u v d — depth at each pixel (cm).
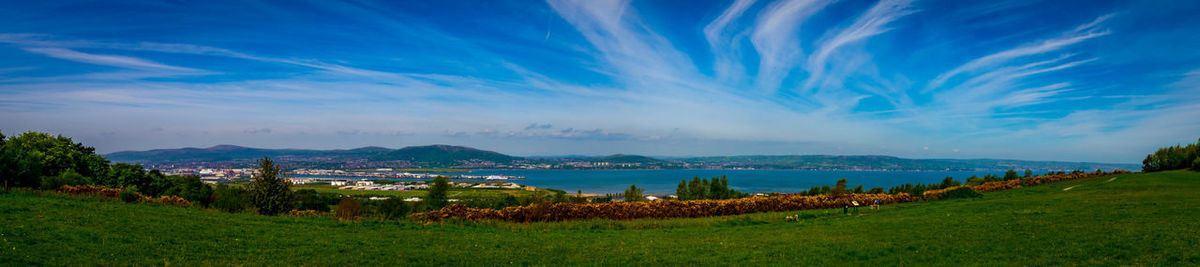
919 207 3322
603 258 1692
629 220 2862
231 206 2727
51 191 2900
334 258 1559
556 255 1747
